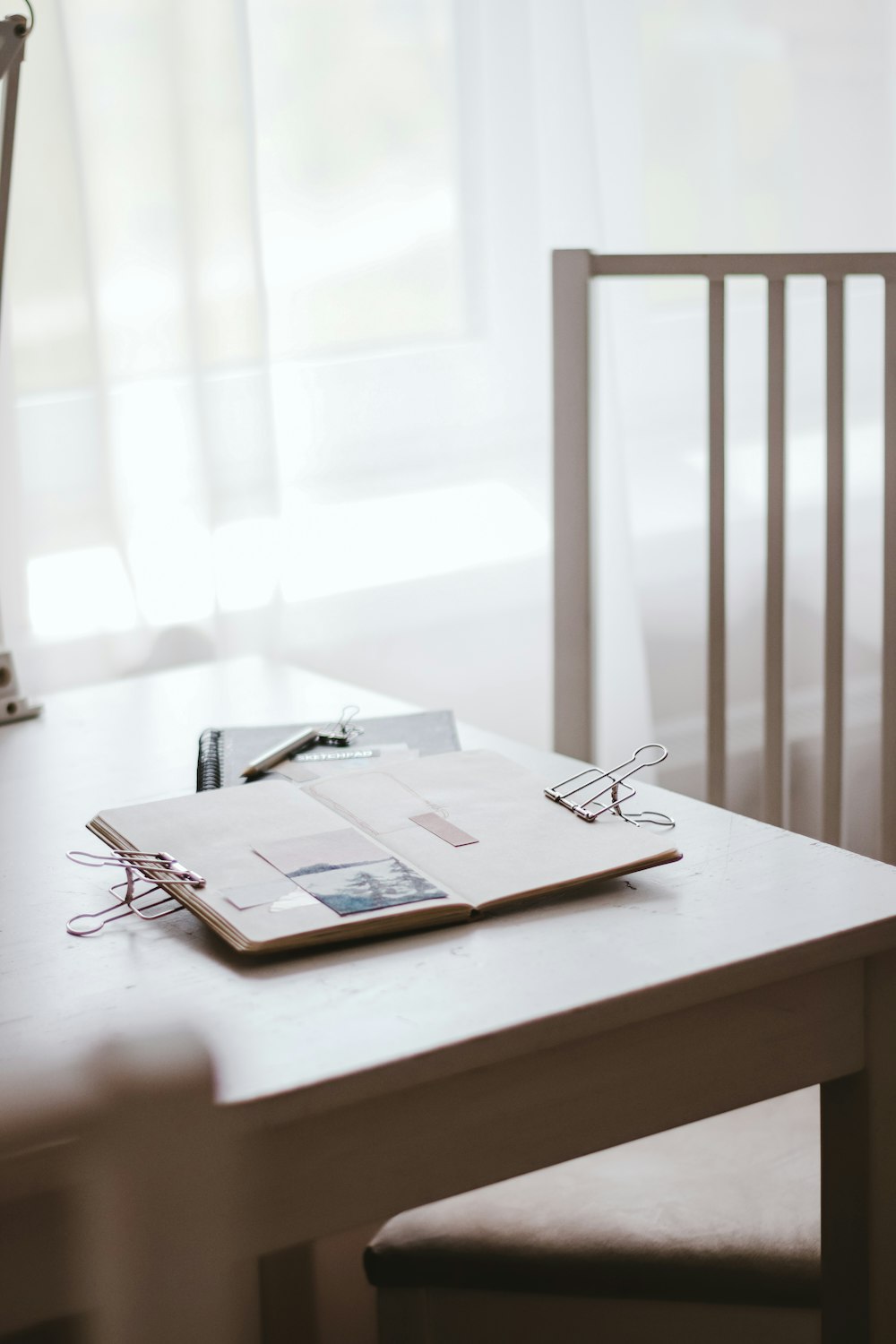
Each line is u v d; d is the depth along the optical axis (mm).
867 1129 797
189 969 717
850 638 2188
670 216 1931
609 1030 670
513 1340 1022
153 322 1537
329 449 1698
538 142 1757
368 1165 641
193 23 1511
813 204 2021
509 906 781
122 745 1164
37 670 1529
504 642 1845
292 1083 591
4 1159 303
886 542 1379
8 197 1156
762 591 2068
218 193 1544
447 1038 628
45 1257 553
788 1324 954
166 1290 319
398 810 891
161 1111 311
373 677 1771
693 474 1986
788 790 2131
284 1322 1231
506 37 1720
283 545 1688
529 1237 984
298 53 1623
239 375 1579
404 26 1673
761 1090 755
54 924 791
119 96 1493
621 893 794
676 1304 978
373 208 1686
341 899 752
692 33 1904
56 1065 317
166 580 1575
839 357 1347
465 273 1750
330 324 1680
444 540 1785
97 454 1521
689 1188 1015
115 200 1505
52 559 1520
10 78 1101
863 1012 785
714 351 1335
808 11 1972
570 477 1333
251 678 1374
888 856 1409
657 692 2010
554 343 1318
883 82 2037
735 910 765
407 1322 1034
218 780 988
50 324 1484
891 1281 816
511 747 1094
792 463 2088
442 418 1760
